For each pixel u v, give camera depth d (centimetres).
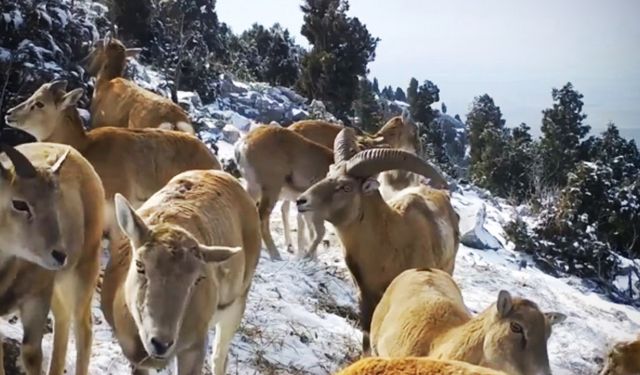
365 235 889
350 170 884
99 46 1384
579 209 2405
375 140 1488
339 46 3197
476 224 1872
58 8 1412
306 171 1280
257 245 740
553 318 623
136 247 546
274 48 3566
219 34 3550
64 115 966
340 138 969
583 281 2012
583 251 2072
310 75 3147
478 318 620
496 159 3697
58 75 1266
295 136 1286
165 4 3006
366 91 3744
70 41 1431
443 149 4116
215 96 2464
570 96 4144
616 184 2530
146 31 2514
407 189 1055
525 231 2055
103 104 1299
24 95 1212
